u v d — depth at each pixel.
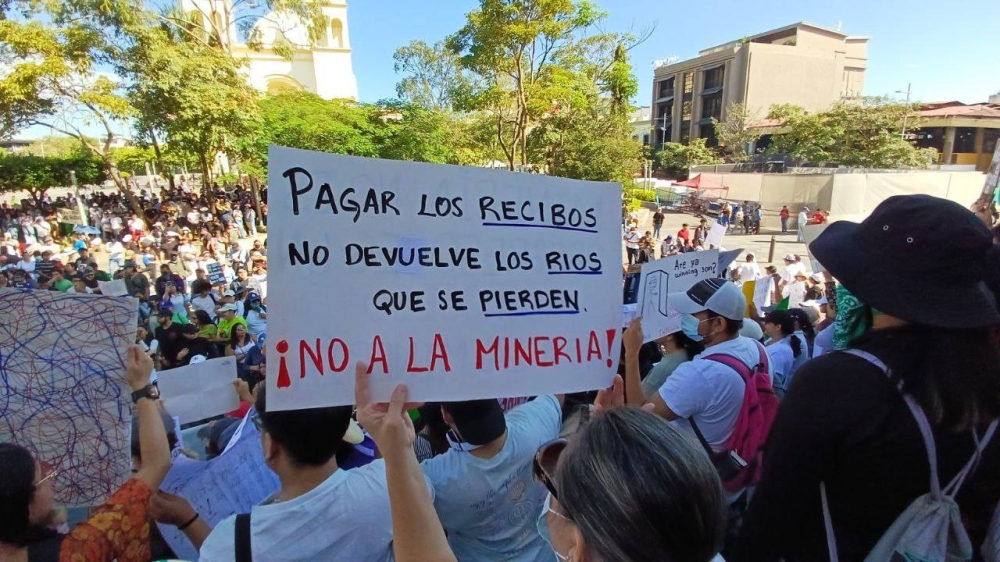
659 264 3.24
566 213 1.54
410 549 1.09
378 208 1.35
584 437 0.91
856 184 23.58
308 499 1.36
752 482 2.10
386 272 1.35
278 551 1.31
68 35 17.62
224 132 19.73
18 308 1.47
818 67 53.28
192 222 21.16
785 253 18.81
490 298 1.44
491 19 19.27
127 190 22.12
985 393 1.04
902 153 32.72
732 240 22.27
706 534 0.79
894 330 1.14
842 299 1.37
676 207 34.56
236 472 2.01
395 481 1.13
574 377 1.53
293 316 1.27
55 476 1.50
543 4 18.67
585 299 1.56
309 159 1.28
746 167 38.31
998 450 1.11
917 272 1.11
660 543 0.77
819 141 34.69
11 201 32.91
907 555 1.08
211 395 2.61
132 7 18.52
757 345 2.42
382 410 1.30
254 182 23.72
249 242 21.59
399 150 24.77
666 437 0.86
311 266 1.28
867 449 1.08
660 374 3.13
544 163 26.08
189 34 22.17
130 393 1.54
